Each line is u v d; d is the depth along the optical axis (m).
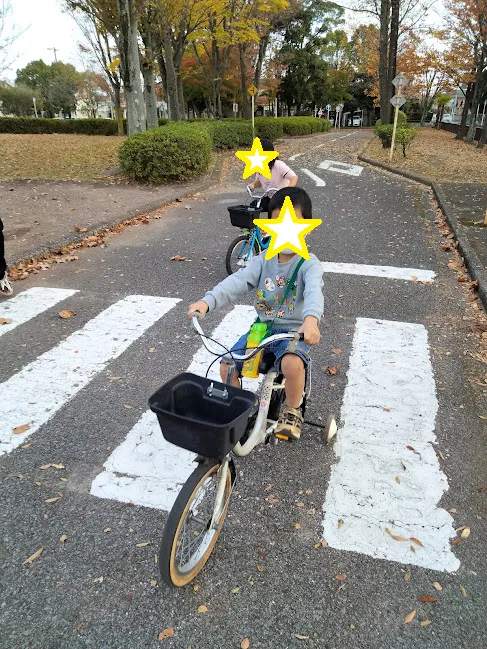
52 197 11.43
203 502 2.55
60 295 6.00
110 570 2.47
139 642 2.14
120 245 8.08
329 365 4.40
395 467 3.19
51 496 2.93
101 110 75.81
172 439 2.16
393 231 8.99
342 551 2.59
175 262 7.19
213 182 13.88
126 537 2.66
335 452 3.32
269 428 2.83
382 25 24.98
